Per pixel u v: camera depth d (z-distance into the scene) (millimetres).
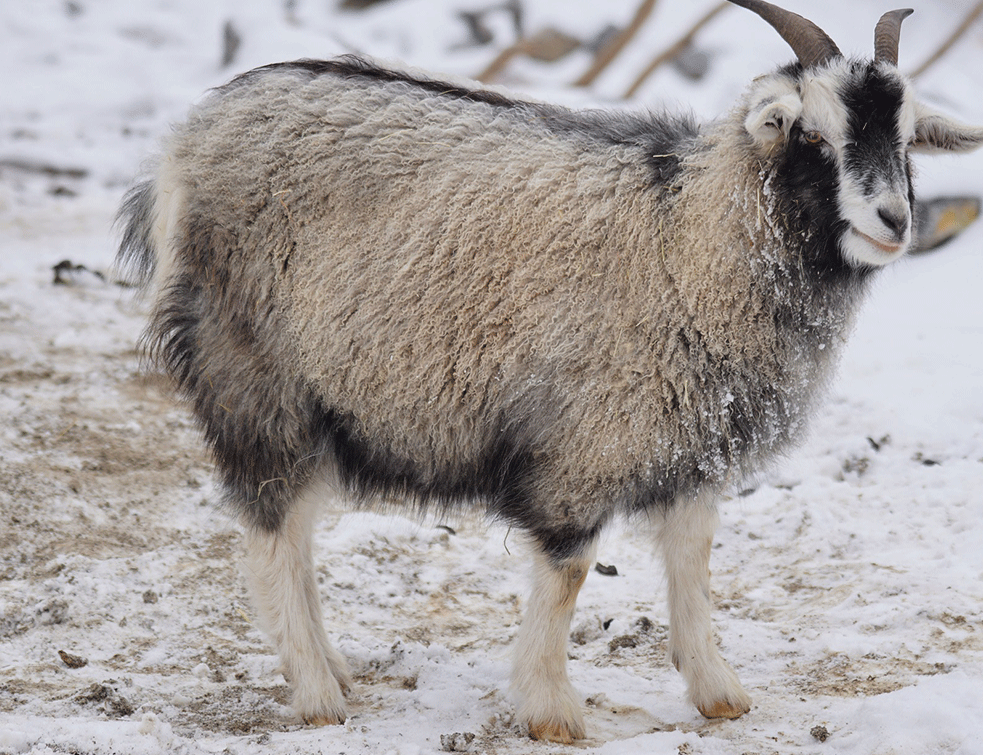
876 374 26219
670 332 13359
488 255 13750
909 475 21641
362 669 16000
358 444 14836
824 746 12969
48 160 44781
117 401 24688
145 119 51438
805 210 13281
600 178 13812
